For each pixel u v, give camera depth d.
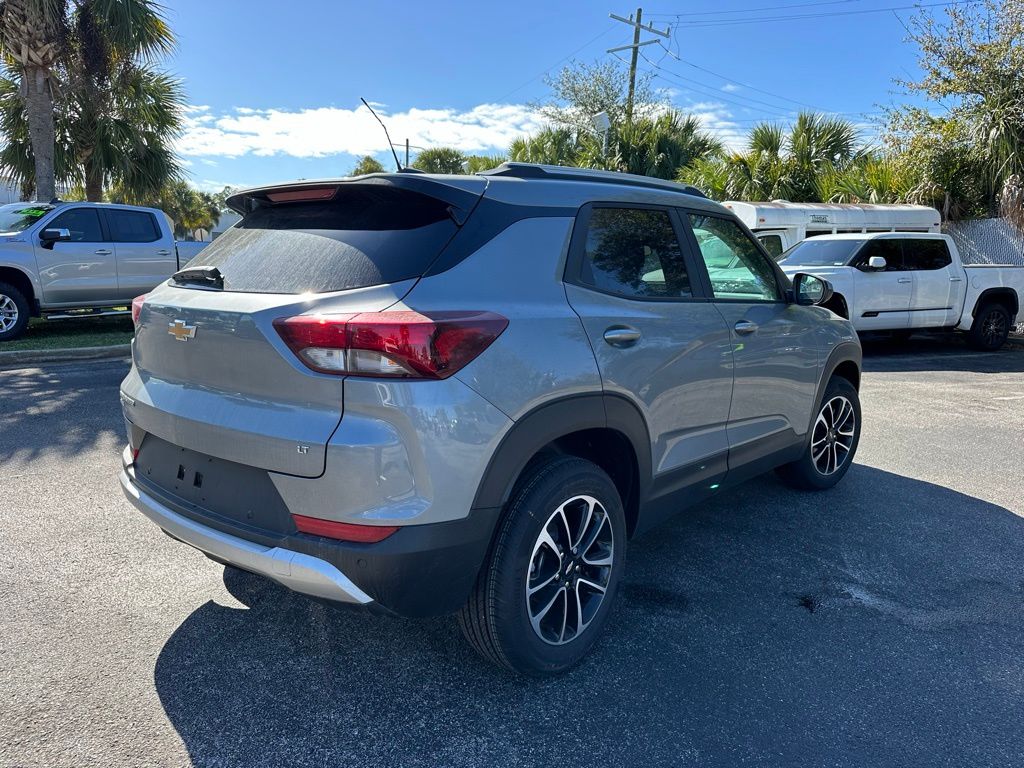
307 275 2.39
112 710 2.39
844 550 3.83
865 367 9.97
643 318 2.86
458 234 2.39
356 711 2.43
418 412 2.09
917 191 15.68
